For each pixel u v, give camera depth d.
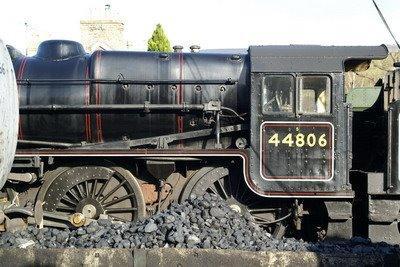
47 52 8.38
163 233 6.83
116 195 8.04
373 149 8.87
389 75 8.25
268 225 8.16
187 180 8.11
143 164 8.07
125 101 8.10
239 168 8.08
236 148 8.07
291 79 7.87
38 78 8.08
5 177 5.56
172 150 7.73
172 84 8.12
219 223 7.19
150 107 8.01
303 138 7.82
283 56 7.94
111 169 7.99
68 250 6.42
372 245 7.18
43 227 7.73
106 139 8.26
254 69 7.85
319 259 6.40
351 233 7.84
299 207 7.92
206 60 8.26
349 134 7.83
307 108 7.88
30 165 7.69
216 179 8.01
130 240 6.77
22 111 8.02
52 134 8.16
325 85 7.89
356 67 8.64
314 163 7.79
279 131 7.82
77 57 8.37
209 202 7.45
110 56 8.23
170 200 8.09
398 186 7.67
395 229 7.85
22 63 8.26
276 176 7.77
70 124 8.11
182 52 8.45
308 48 8.05
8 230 7.29
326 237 7.85
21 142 8.09
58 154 7.70
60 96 8.02
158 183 8.08
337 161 7.80
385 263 6.45
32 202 8.06
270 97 7.87
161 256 6.39
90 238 6.96
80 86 8.06
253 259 6.38
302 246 6.95
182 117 8.16
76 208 7.92
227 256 6.38
